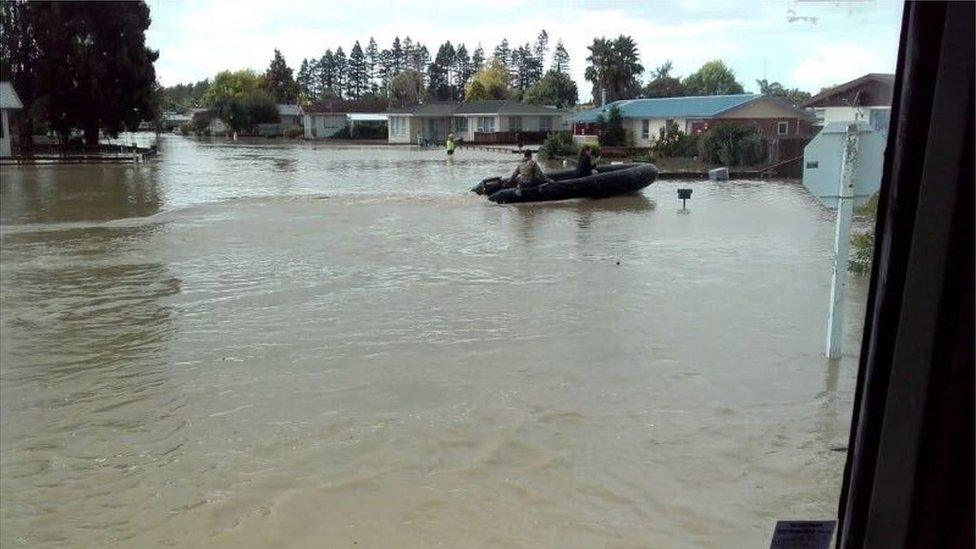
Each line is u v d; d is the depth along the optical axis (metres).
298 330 8.96
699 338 8.30
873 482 1.23
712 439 5.71
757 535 4.40
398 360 7.78
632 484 5.06
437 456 5.58
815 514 4.59
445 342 8.38
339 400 6.73
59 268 13.00
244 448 5.82
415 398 6.72
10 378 7.41
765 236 15.73
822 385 6.79
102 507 5.01
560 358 7.73
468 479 5.22
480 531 4.57
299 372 7.48
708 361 7.52
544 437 5.84
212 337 8.73
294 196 24.72
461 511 4.81
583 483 5.10
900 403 1.15
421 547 4.43
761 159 34.91
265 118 90.56
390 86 114.00
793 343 8.04
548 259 13.33
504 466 5.40
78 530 4.75
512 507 4.83
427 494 5.04
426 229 17.22
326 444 5.84
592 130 55.69
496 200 22.16
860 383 1.31
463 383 7.06
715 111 43.94
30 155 43.66
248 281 11.77
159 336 8.82
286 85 109.25
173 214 20.41
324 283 11.53
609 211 20.41
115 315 9.79
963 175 1.06
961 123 1.06
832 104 17.42
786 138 33.94
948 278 1.08
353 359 7.85
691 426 5.96
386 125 82.00
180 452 5.78
